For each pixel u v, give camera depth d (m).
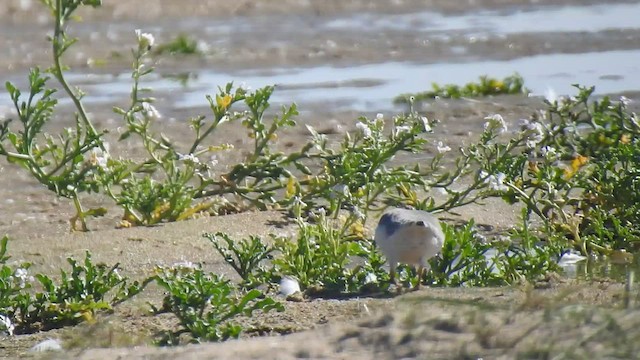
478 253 15.38
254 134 19.91
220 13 41.00
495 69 32.50
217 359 10.68
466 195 19.08
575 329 10.59
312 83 30.83
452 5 42.75
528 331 10.59
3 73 32.72
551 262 15.33
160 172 21.94
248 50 35.16
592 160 18.77
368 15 41.03
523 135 18.75
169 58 34.38
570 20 39.78
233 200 20.03
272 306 13.42
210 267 16.50
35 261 16.78
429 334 10.79
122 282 15.00
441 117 26.73
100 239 17.73
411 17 40.66
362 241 16.92
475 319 10.98
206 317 13.33
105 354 11.38
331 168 18.98
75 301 14.31
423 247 14.27
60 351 12.13
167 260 16.77
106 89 30.27
